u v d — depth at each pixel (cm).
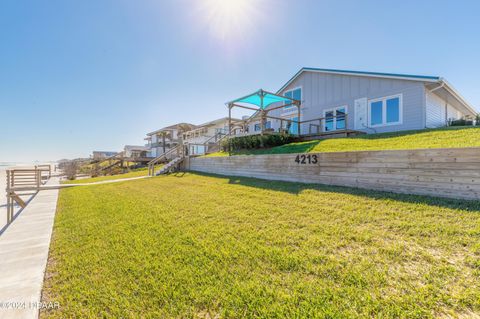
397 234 290
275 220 381
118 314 186
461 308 164
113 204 605
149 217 455
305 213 402
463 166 390
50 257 308
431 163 428
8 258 306
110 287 224
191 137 3002
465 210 337
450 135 693
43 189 1017
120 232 376
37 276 259
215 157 1145
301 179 692
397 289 189
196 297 199
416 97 1039
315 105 1450
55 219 507
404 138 771
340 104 1325
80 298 212
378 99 1167
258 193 591
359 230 312
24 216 548
